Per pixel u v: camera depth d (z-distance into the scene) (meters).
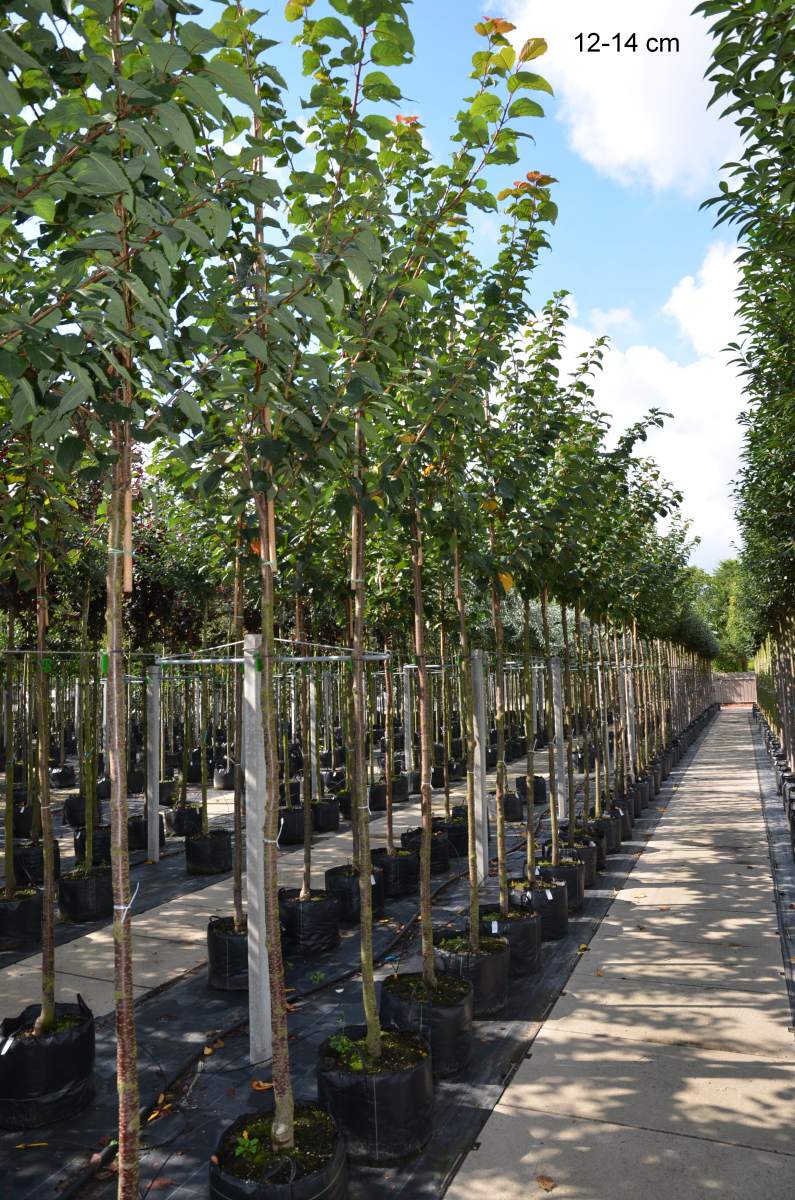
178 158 2.60
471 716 7.32
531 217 4.24
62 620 9.87
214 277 2.79
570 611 17.75
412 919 6.62
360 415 3.58
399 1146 3.38
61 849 9.77
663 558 12.81
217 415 3.26
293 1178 2.86
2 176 2.16
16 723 14.27
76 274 2.07
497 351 4.15
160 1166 3.37
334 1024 4.70
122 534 2.77
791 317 5.53
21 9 1.85
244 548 5.02
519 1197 3.15
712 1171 3.27
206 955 5.97
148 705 9.05
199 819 10.33
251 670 4.30
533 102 2.97
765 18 2.93
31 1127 3.66
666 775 15.89
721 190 3.96
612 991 5.12
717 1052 4.27
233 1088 3.98
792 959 5.60
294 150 3.18
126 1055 2.56
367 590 7.91
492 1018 4.76
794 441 6.23
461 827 9.12
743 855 8.77
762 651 29.28
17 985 5.46
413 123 3.59
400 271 3.43
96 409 2.48
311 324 2.71
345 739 11.89
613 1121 3.64
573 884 6.83
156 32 2.02
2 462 4.02
